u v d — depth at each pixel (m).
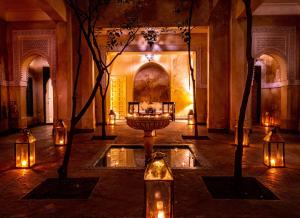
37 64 13.95
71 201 3.53
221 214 3.13
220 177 4.54
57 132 7.61
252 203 3.46
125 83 16.61
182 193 3.81
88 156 6.18
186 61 16.47
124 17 10.25
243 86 9.84
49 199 3.60
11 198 3.64
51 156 6.21
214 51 10.38
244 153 6.51
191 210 3.24
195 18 10.34
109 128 11.95
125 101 16.61
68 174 4.74
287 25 10.59
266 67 13.12
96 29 10.63
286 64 10.63
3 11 10.55
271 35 10.60
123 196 3.70
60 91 10.13
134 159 6.29
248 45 3.98
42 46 10.83
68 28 10.09
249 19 3.97
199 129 11.47
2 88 10.63
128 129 11.54
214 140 8.43
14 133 10.91
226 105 10.37
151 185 2.47
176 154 6.81
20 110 11.13
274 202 3.49
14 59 10.98
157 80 17.02
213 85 10.40
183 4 10.30
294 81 10.63
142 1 10.11
